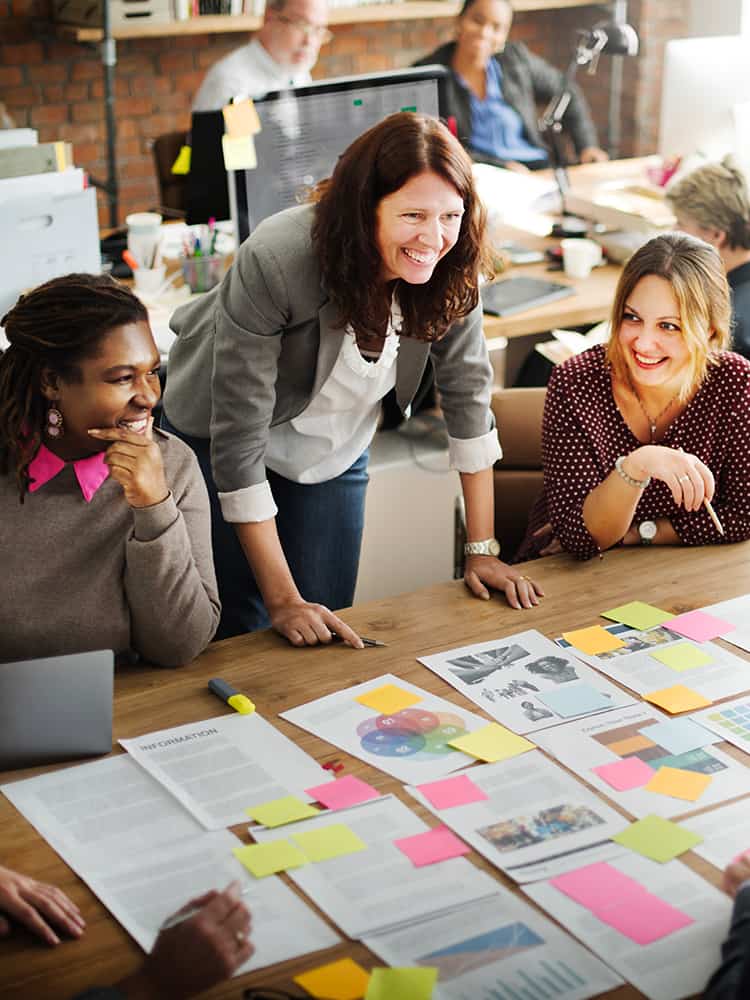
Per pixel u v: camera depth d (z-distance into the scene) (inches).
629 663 68.0
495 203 152.0
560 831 53.7
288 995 44.9
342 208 69.6
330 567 95.3
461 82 195.6
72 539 66.3
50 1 210.5
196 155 133.6
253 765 58.6
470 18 191.6
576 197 153.7
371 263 70.9
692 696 64.6
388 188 68.1
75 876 51.3
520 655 68.8
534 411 97.3
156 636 66.9
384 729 61.6
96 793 56.6
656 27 233.9
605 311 132.0
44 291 63.2
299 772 58.1
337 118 123.5
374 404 87.4
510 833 53.6
